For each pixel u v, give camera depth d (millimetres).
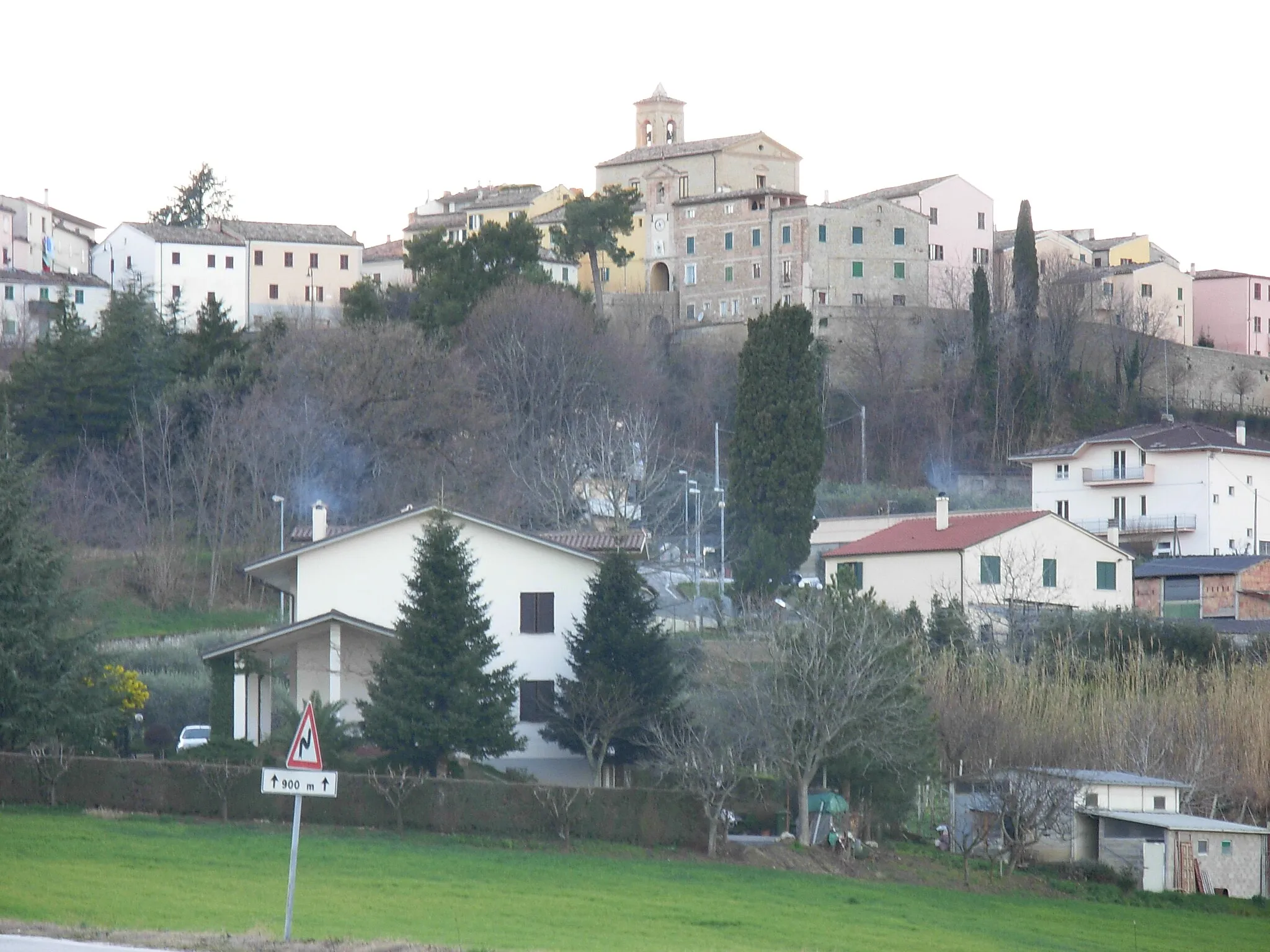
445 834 71312
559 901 58062
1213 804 88125
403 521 89562
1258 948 65875
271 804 71500
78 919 44938
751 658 88750
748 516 140750
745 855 73562
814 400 142875
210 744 78438
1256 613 136625
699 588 143250
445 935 48375
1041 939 61938
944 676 90562
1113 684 97812
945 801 88750
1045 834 79312
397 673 77625
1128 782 83312
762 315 143125
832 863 74938
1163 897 76688
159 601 136250
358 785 71812
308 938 42844
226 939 40375
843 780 81188
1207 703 93875
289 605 130875
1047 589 130750
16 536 77750
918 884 73750
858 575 134500
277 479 149500
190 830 67438
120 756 84750
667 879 65812
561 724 83375
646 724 82000
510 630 89188
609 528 140125
